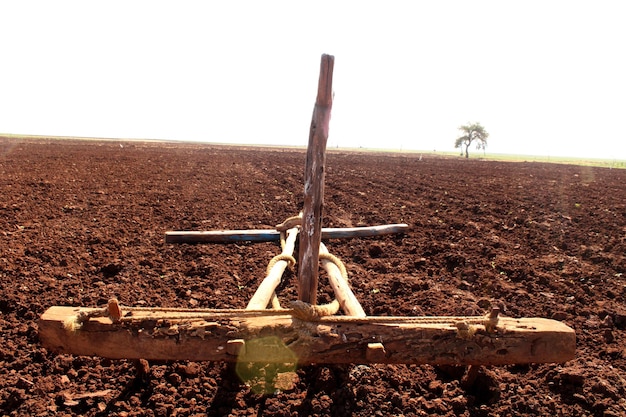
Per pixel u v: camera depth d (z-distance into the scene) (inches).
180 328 50.3
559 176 394.6
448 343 50.9
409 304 91.5
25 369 64.8
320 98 57.7
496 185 287.3
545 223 165.5
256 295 68.7
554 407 59.6
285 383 62.4
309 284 61.2
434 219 170.1
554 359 51.5
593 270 115.3
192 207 181.6
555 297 97.2
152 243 130.4
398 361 51.2
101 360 67.1
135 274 104.4
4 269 100.0
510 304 93.1
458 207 196.2
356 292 98.7
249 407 57.8
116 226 145.9
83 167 312.5
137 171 302.2
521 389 63.2
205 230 146.1
